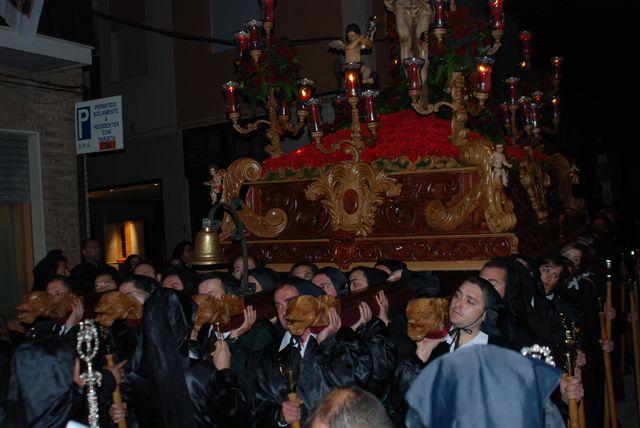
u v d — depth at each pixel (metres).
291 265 6.58
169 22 13.80
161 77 14.05
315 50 11.54
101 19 15.05
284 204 6.74
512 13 16.06
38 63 8.68
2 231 8.73
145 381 3.66
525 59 9.00
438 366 2.04
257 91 7.14
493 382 1.97
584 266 6.14
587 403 5.59
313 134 6.44
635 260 8.11
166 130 14.07
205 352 3.95
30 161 8.99
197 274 6.52
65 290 4.81
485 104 7.95
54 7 8.51
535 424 1.92
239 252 6.86
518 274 4.27
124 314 3.91
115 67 14.95
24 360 2.69
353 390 1.98
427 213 5.93
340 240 6.24
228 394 3.55
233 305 3.96
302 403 3.51
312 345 3.84
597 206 17.62
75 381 2.87
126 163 14.88
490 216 5.62
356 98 6.23
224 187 7.02
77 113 8.81
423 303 3.51
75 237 9.41
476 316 3.46
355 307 4.04
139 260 8.42
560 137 18.89
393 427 1.98
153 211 18.55
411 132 6.45
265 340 4.05
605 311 5.79
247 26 7.17
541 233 6.98
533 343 3.55
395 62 7.96
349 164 6.25
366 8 11.14
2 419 2.64
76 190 9.43
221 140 13.32
